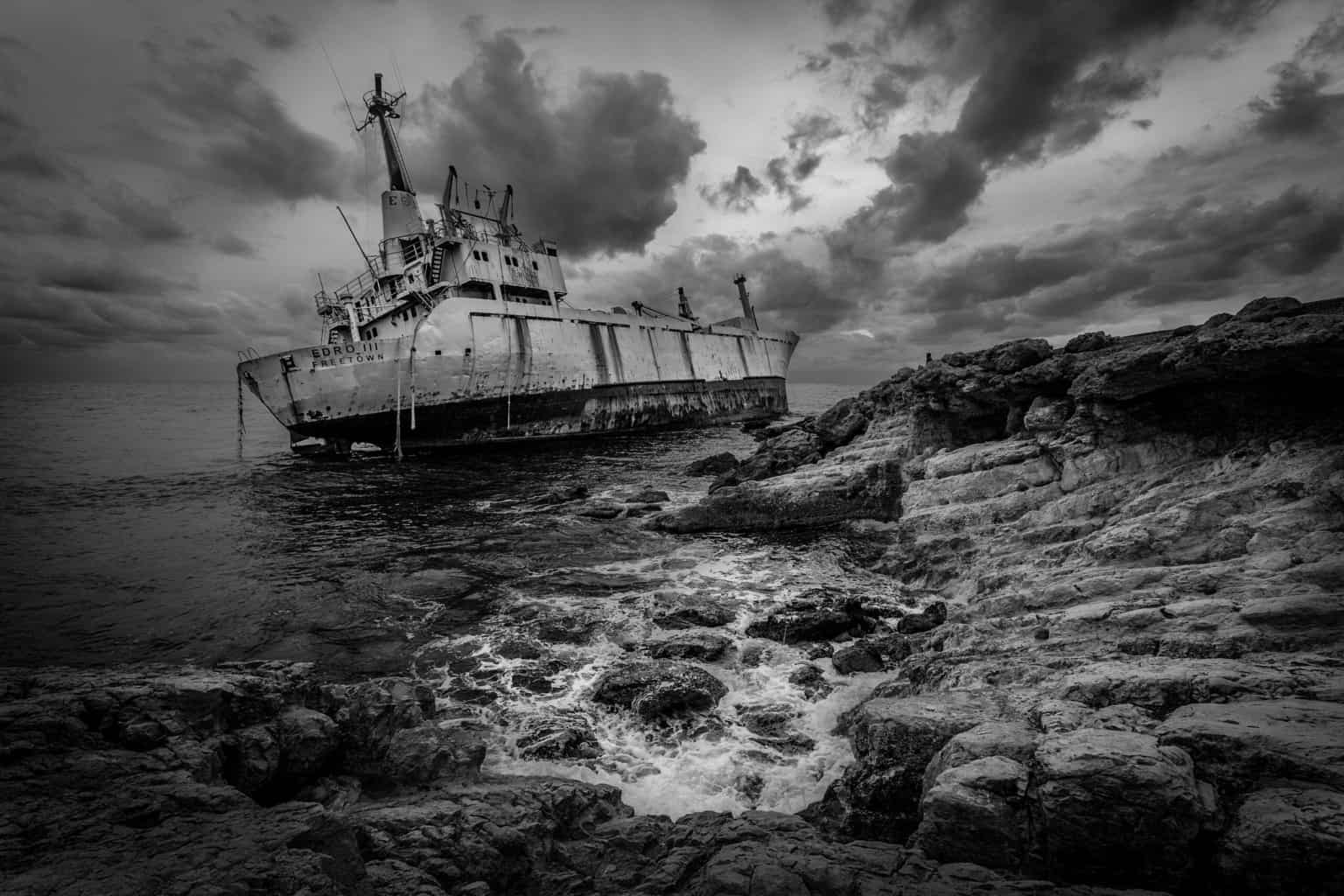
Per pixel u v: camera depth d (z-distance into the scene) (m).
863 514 20.70
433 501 27.02
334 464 38.22
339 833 4.93
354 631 13.12
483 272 44.47
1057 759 4.82
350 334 42.34
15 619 13.64
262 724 6.87
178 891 3.91
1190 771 4.64
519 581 16.33
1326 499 9.69
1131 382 13.16
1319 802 4.15
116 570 17.23
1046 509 14.16
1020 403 18.31
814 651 11.75
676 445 47.25
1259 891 4.04
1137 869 4.42
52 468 35.81
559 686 10.70
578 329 47.94
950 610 12.80
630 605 14.49
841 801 6.83
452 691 10.55
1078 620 8.95
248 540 20.61
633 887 5.41
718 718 9.47
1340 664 6.30
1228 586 8.86
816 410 102.81
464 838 5.55
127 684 6.70
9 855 4.30
